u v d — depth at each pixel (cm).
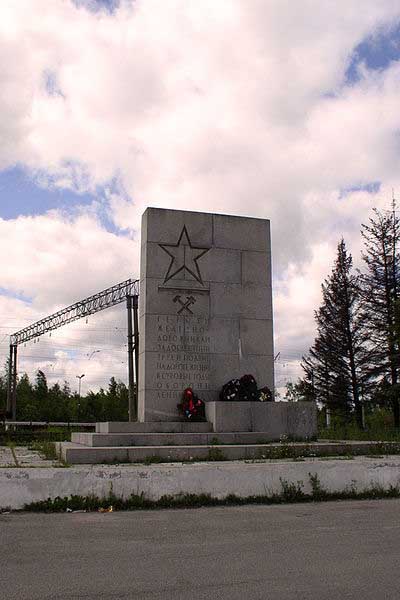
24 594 554
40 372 10606
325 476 1205
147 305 1825
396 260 4622
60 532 851
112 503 1064
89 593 557
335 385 4897
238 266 1933
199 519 959
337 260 5159
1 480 1048
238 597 544
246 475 1159
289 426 1761
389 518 970
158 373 1795
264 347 1906
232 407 1727
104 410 7869
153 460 1420
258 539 802
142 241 1920
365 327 4769
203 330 1859
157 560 686
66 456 1404
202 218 1928
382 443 1639
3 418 5078
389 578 607
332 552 725
